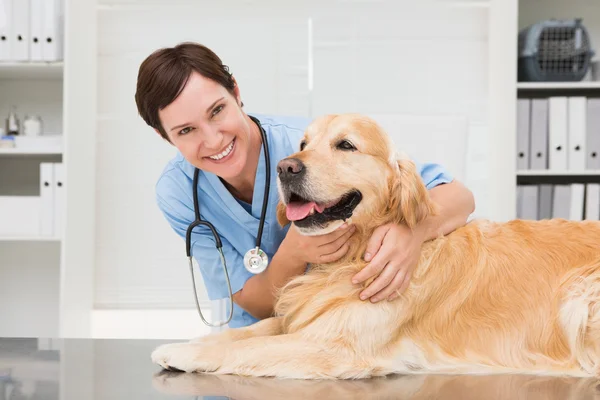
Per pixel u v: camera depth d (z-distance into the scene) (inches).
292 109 129.7
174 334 137.3
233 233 60.2
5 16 116.0
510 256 51.5
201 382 40.3
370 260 47.5
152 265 129.8
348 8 129.3
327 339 45.1
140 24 129.5
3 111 133.2
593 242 51.8
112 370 44.5
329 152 48.9
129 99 129.9
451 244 51.5
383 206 49.2
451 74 129.2
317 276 50.9
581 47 118.3
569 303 48.8
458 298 50.0
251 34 129.4
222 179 58.3
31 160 132.6
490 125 124.6
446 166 93.7
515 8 115.1
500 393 37.2
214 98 47.9
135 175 130.2
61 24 117.7
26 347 55.7
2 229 115.9
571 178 124.1
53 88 133.3
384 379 43.0
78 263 120.0
